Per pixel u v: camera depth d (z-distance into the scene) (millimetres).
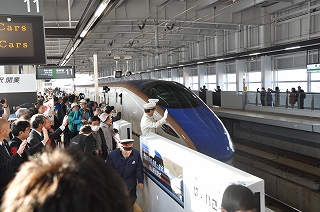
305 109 14070
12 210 735
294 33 20266
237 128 17016
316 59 19719
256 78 25609
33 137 4875
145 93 10312
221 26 22828
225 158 7312
